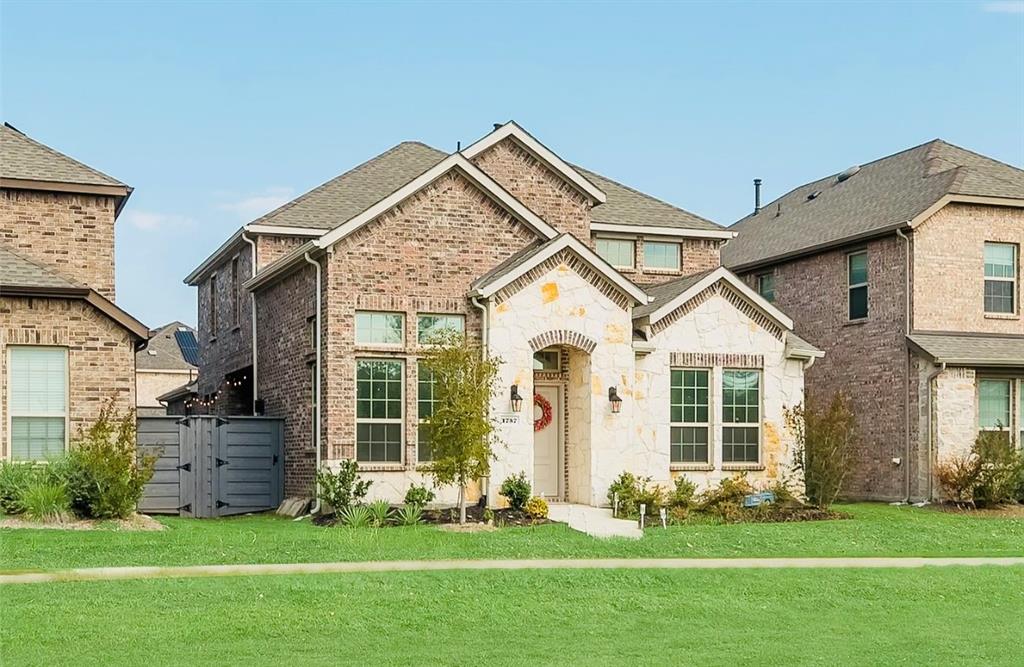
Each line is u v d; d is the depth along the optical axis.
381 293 23.56
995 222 30.03
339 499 22.45
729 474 25.84
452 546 18.78
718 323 26.03
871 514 25.22
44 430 21.69
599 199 29.23
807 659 12.13
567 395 25.36
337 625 13.14
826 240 31.94
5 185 23.52
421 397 23.70
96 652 11.76
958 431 28.42
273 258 28.42
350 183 30.27
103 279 24.44
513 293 23.95
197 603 13.72
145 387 53.31
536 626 13.55
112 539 18.45
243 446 25.95
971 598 15.88
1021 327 30.12
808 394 32.56
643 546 19.28
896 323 29.44
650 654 12.23
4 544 17.48
